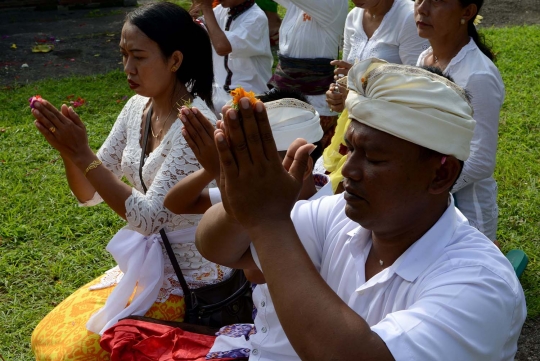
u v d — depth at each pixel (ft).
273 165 4.54
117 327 8.52
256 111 4.36
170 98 9.78
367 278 5.46
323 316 4.30
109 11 39.32
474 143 10.60
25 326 12.12
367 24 14.12
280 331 6.40
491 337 4.60
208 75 10.11
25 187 17.35
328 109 15.96
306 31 15.51
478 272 4.73
